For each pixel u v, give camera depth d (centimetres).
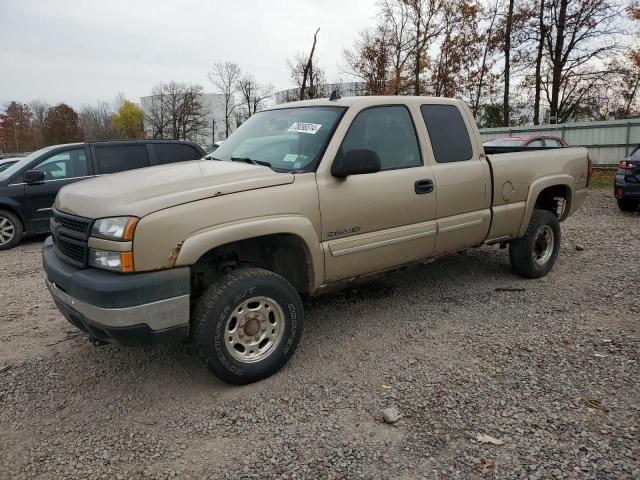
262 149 427
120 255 304
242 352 355
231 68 5225
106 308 301
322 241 384
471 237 498
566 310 486
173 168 392
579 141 2220
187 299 320
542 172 558
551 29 2867
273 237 378
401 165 438
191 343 341
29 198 891
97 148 944
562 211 614
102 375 380
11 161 1303
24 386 366
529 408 318
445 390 343
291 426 308
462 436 293
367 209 407
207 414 324
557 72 2842
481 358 389
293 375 372
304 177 374
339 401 334
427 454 278
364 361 391
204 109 5978
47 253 378
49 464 279
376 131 427
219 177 352
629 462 265
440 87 3225
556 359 383
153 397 347
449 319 471
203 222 323
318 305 516
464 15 3092
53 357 413
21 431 312
